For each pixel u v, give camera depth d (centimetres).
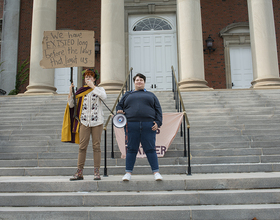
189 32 886
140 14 1346
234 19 1322
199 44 890
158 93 806
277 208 270
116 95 809
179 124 482
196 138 532
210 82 1280
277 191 297
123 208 282
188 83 863
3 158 498
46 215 277
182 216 270
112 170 419
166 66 1301
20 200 301
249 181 323
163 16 1343
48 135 584
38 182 330
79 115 362
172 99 767
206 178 327
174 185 321
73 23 1338
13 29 1352
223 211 270
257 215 269
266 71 890
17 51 1338
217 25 1320
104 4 929
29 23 1365
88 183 326
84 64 377
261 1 927
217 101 741
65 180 344
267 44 902
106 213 273
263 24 914
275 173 399
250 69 1300
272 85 863
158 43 1322
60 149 520
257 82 899
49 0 992
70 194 304
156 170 330
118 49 898
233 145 507
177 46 1298
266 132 556
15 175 432
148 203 295
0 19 1362
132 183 323
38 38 962
